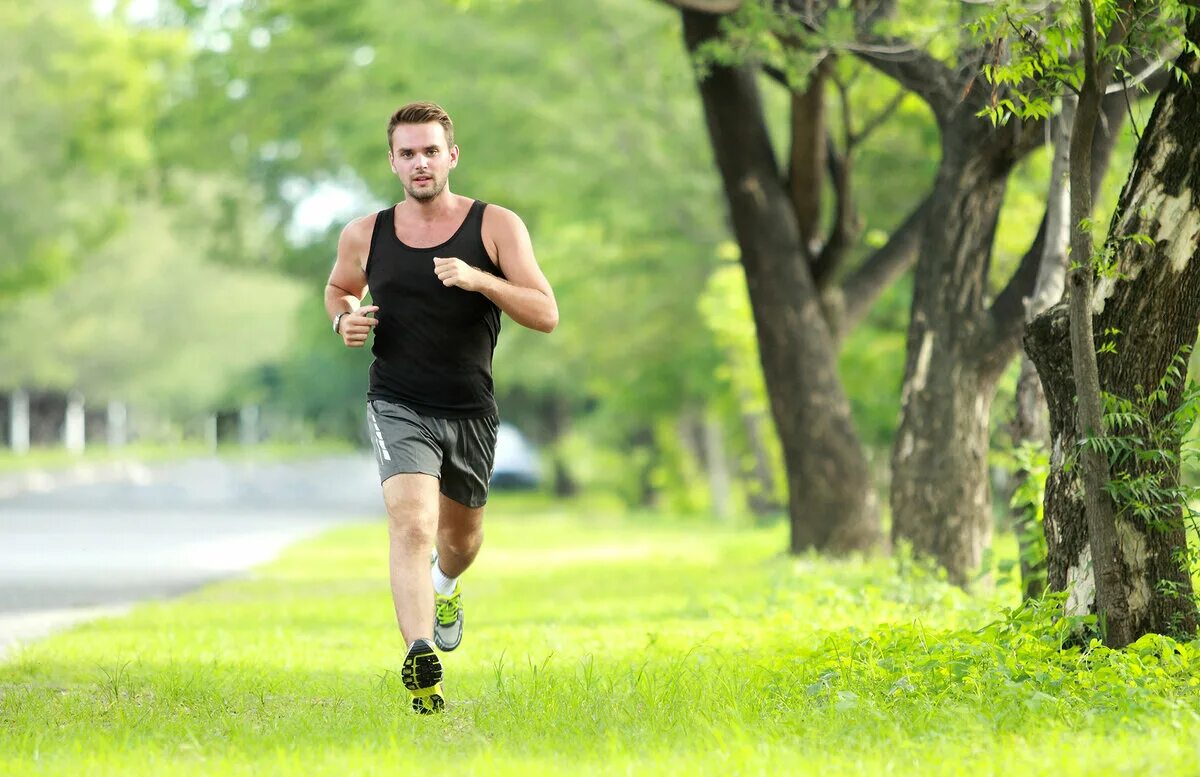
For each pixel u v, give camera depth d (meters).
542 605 31.75
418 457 15.52
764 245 38.25
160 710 15.58
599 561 48.62
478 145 60.97
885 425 53.53
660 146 60.31
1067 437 17.42
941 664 15.64
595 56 58.84
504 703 15.22
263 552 50.78
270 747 13.16
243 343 172.88
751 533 62.69
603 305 75.12
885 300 52.88
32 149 92.75
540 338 94.19
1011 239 40.78
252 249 85.88
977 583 30.72
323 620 28.44
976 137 30.58
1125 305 16.73
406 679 14.67
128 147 86.50
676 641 22.14
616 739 12.83
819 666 16.48
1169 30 16.34
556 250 72.56
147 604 32.16
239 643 23.59
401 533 15.33
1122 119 27.27
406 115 15.64
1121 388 16.75
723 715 14.09
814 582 29.14
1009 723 13.31
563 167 60.41
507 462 130.25
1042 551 24.00
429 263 15.66
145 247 144.50
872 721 13.55
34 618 29.33
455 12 58.47
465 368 15.80
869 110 43.66
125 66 86.12
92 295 140.88
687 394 87.00
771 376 38.56
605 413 109.38
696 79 37.78
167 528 64.12
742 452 82.00
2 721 14.94
